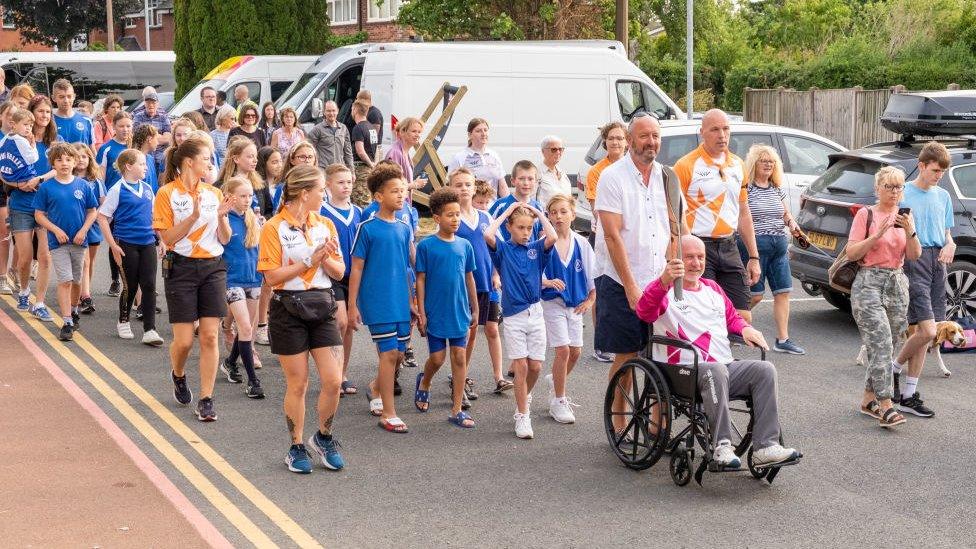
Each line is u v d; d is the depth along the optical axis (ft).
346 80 66.64
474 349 37.76
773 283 37.52
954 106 40.16
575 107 62.69
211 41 97.60
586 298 28.99
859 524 22.20
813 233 40.93
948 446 27.50
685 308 24.58
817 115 91.40
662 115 64.08
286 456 25.34
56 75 115.75
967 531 21.90
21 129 40.09
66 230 37.47
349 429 28.48
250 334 31.14
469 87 61.41
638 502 23.32
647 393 24.97
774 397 23.88
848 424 29.35
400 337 28.09
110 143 42.78
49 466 24.95
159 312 42.52
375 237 27.53
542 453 26.68
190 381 32.94
